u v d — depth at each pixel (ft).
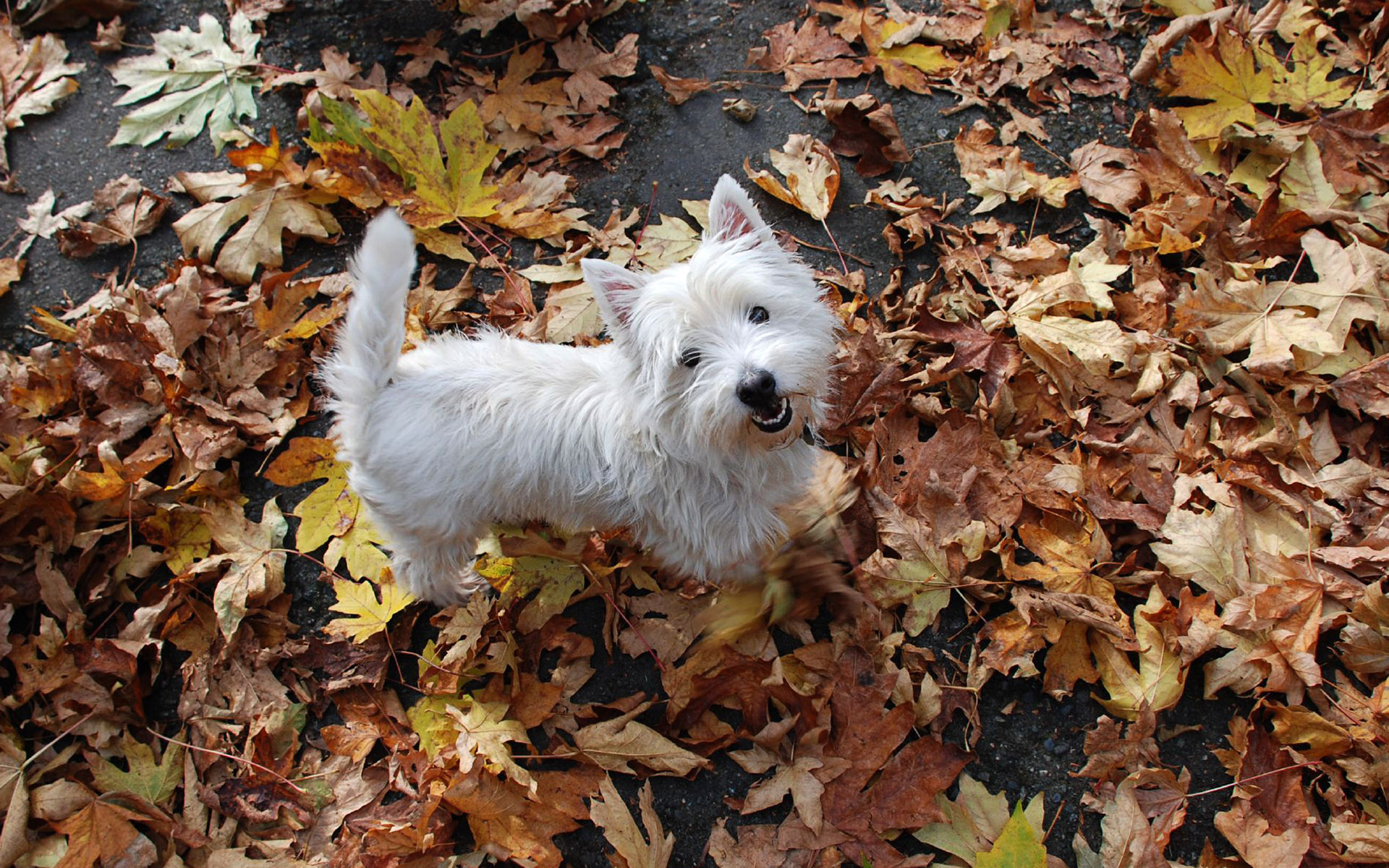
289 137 4.22
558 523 3.27
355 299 2.81
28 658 3.27
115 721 3.22
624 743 3.09
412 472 2.95
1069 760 3.07
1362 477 3.28
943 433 3.45
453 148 3.81
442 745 3.16
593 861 3.04
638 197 4.08
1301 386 3.40
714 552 3.15
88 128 4.30
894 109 4.18
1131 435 3.45
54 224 4.06
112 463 3.42
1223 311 3.53
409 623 3.38
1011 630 3.18
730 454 2.95
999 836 2.74
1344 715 3.00
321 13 4.48
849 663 3.17
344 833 3.07
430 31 4.40
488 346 3.09
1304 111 3.93
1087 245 3.83
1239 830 2.90
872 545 3.34
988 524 3.32
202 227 3.94
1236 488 3.33
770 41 4.36
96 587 3.38
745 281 2.79
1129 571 3.27
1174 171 3.85
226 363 3.68
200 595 3.41
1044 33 4.27
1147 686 3.08
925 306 3.70
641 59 4.37
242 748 3.20
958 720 3.15
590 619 3.38
